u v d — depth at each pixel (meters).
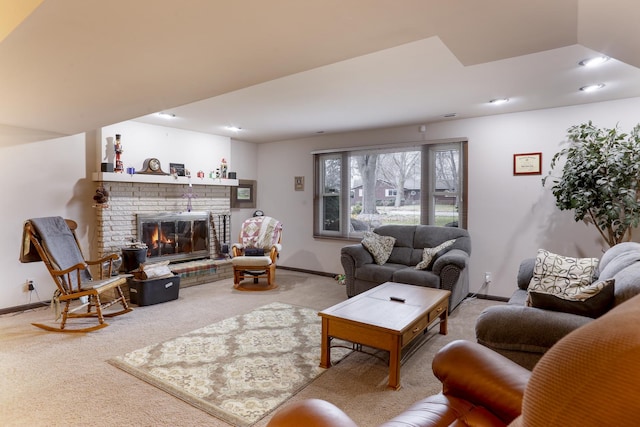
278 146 6.43
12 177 3.88
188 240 5.48
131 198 4.77
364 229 5.49
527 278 3.21
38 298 4.05
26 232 3.26
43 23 1.57
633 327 0.50
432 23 1.58
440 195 4.82
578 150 3.54
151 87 2.56
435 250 4.10
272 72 2.26
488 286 4.47
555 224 4.07
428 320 2.75
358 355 2.80
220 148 5.90
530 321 1.86
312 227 6.02
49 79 2.35
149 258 4.97
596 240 3.86
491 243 4.45
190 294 4.55
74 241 3.71
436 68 2.85
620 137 3.34
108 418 1.96
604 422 0.48
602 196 3.32
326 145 5.83
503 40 1.71
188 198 5.45
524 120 4.22
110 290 4.29
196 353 2.79
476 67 2.83
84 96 2.76
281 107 4.07
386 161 5.28
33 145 4.03
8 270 3.86
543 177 4.12
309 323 3.49
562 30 1.58
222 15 1.52
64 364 2.60
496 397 1.27
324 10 1.49
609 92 3.47
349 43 1.83
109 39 1.75
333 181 5.82
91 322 3.52
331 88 3.37
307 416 1.03
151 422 1.93
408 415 1.27
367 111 4.24
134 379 2.39
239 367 2.57
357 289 4.29
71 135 4.34
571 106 3.96
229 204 6.07
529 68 2.83
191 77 2.36
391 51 2.50
